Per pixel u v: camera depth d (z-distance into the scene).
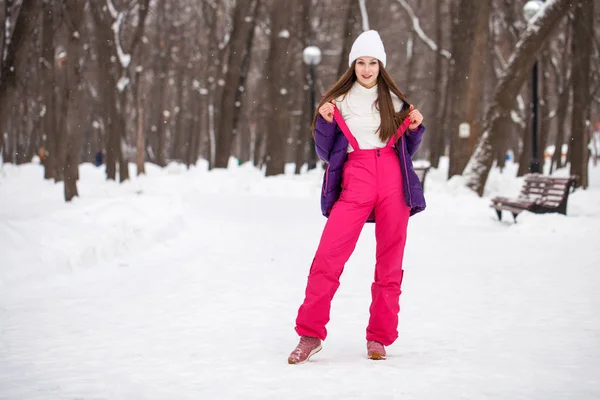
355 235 4.38
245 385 3.79
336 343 4.91
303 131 35.28
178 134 45.66
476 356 4.39
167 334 5.27
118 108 26.34
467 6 20.55
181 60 41.31
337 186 4.48
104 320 5.84
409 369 4.09
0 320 5.86
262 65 43.28
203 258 9.62
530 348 4.59
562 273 7.72
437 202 16.34
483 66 20.62
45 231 8.67
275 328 5.46
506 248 10.02
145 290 7.30
